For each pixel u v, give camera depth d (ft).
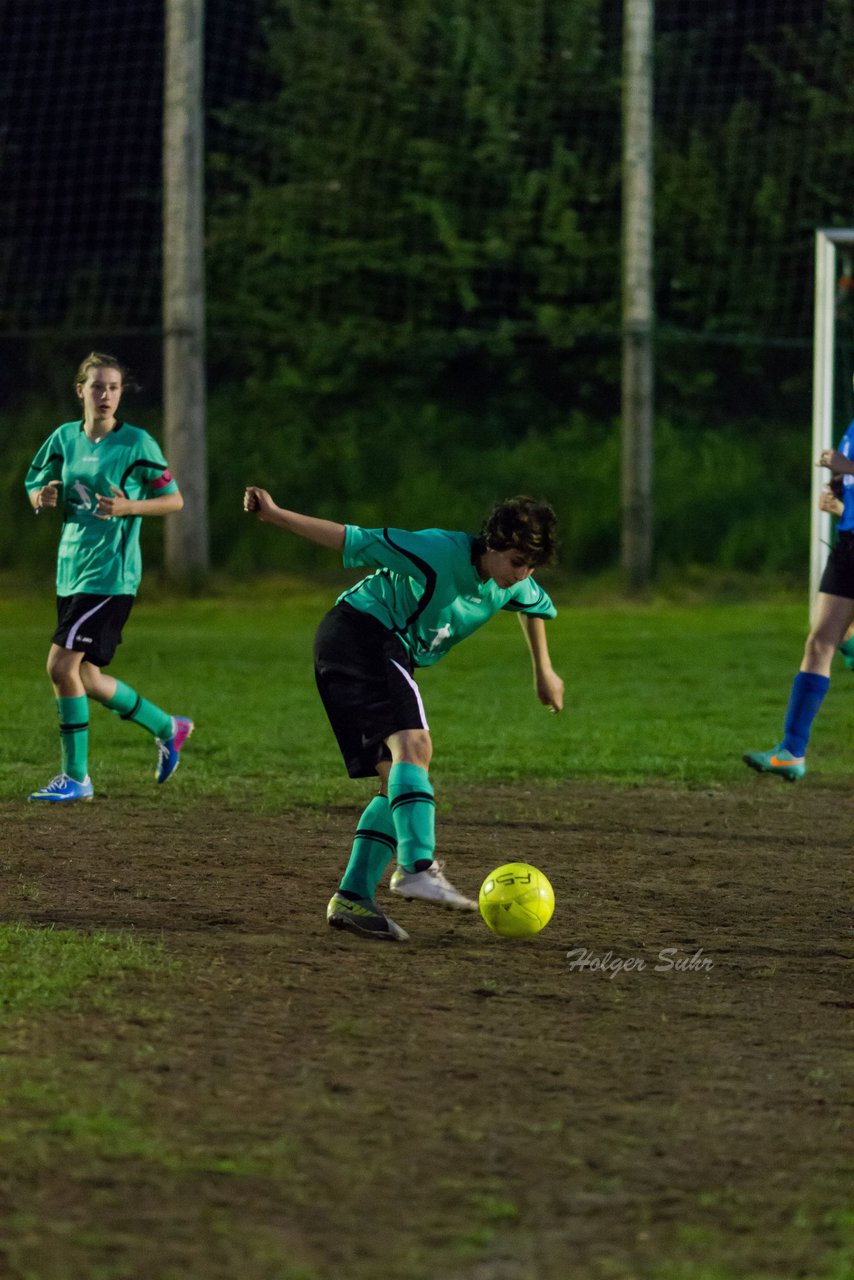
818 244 107.65
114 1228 25.94
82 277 233.35
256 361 220.02
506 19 212.64
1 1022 35.91
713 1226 26.45
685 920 48.37
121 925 45.93
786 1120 31.30
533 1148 29.58
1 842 58.29
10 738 82.94
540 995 39.88
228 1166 28.37
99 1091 31.78
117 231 238.68
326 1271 24.68
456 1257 25.21
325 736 84.89
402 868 43.09
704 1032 37.04
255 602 158.10
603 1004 39.19
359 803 67.41
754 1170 28.76
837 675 113.80
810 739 87.40
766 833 62.80
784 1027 37.58
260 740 83.35
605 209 218.38
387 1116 31.01
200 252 156.15
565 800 68.90
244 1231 25.94
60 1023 36.04
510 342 217.36
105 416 67.82
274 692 100.99
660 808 67.62
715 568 185.37
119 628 68.08
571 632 137.69
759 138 215.10
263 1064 33.83
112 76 234.38
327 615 46.60
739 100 213.46
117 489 66.44
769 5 214.90
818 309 107.45
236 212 224.53
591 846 59.41
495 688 104.37
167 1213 26.50
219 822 62.95
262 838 59.88
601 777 74.64
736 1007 39.19
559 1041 36.06
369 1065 33.99
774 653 123.44
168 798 67.97
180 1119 30.50
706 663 117.50
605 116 215.10
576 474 202.08
